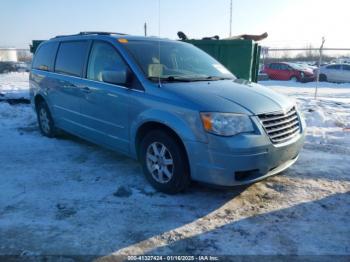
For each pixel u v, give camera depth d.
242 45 8.59
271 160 3.43
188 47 5.03
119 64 4.20
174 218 3.26
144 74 3.92
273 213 3.38
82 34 5.18
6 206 3.48
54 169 4.52
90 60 4.70
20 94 10.73
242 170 3.26
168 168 3.70
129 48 4.26
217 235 2.99
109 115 4.31
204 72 4.52
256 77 9.40
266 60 28.70
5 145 5.64
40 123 6.34
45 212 3.36
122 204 3.53
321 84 19.78
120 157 5.02
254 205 3.54
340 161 4.91
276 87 17.73
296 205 3.55
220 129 3.22
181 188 3.64
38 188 3.92
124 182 4.10
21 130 6.72
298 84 19.67
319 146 5.64
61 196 3.71
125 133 4.11
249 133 3.29
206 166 3.30
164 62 4.28
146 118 3.71
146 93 3.78
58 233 2.99
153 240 2.90
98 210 3.40
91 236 2.95
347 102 11.02
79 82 4.81
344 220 3.27
